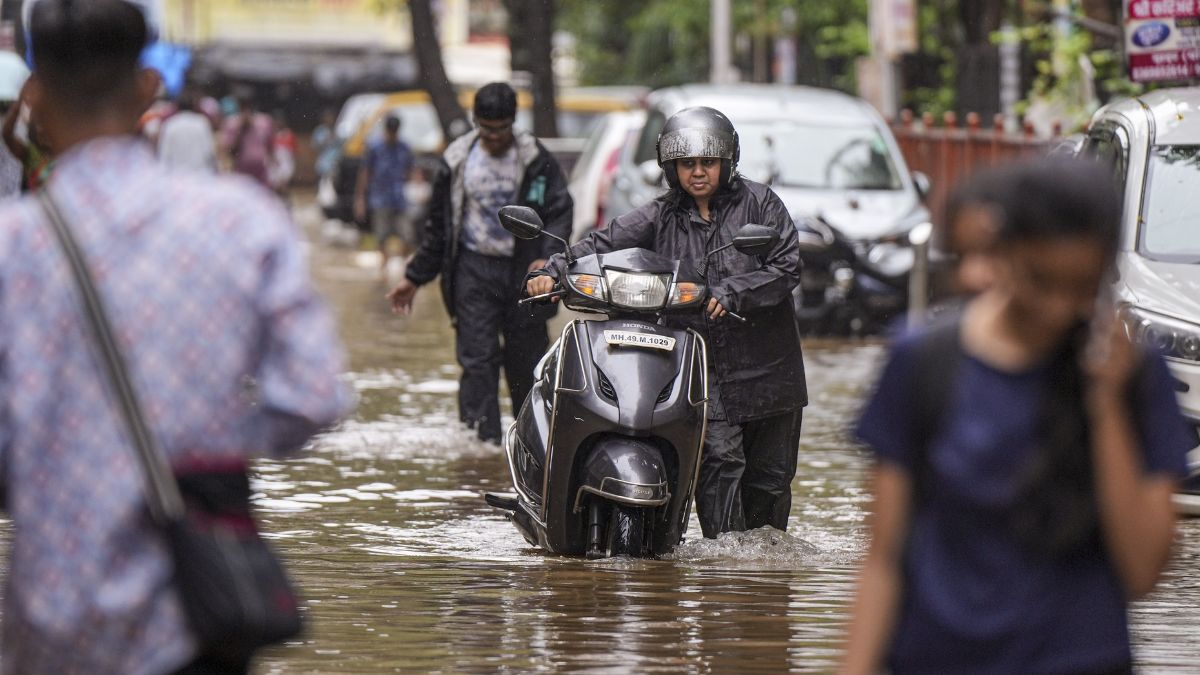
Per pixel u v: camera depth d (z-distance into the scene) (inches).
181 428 266.2
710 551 621.9
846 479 824.3
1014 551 266.2
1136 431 265.4
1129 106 864.9
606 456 589.0
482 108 848.3
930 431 267.4
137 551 266.1
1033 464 263.3
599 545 611.5
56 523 265.3
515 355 882.8
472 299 873.5
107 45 281.0
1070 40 1524.4
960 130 1806.1
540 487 620.7
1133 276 768.3
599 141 1637.6
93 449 265.1
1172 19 1051.3
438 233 876.0
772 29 3235.7
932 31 2333.9
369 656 471.2
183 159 1657.2
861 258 1400.1
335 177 2415.1
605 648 482.9
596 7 3991.1
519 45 2348.7
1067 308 261.4
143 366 265.4
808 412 1041.5
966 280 271.3
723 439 624.1
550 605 538.6
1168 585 593.9
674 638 496.1
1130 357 264.2
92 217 269.9
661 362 596.4
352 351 1315.2
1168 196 806.5
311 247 2429.9
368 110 2716.5
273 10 4074.8
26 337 266.1
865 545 660.7
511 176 863.1
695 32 3440.0
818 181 1440.7
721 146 617.3
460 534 675.4
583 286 604.4
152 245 268.5
